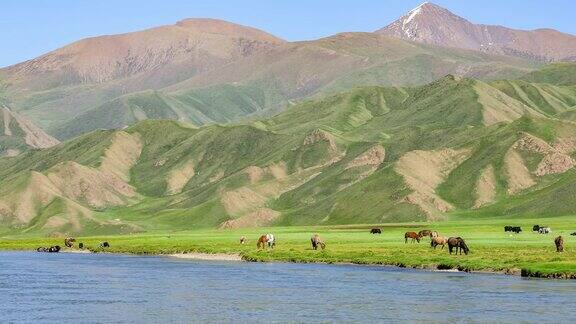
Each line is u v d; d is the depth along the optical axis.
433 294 79.38
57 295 83.44
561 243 117.56
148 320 66.44
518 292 79.50
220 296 81.00
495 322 62.75
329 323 63.81
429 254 121.69
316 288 86.62
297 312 69.44
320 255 128.62
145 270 115.69
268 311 70.25
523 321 62.94
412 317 65.94
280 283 92.62
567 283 86.94
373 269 109.56
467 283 88.44
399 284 88.75
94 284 94.88
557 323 62.03
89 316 68.69
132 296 82.00
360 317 66.38
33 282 97.94
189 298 79.75
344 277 98.06
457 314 66.88
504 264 102.62
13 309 73.06
